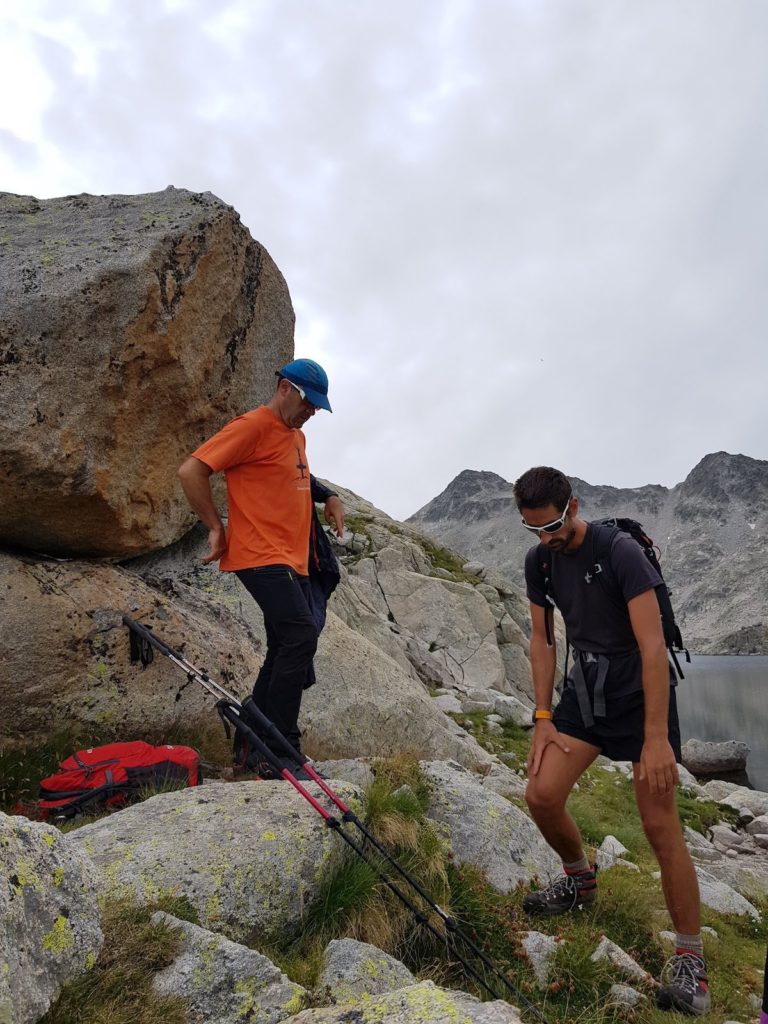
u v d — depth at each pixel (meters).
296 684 5.99
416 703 9.83
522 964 4.57
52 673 6.66
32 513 6.93
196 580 9.54
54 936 2.78
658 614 4.38
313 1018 2.96
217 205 8.05
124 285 6.86
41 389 6.57
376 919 4.47
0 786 5.90
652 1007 4.34
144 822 4.44
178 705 7.30
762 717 45.25
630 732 4.56
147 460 7.76
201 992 3.11
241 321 8.71
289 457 6.22
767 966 2.84
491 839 5.79
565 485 4.54
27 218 7.96
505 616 23.03
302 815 4.69
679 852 4.41
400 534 26.70
